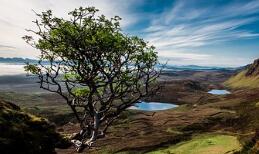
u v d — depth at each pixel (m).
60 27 17.62
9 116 15.30
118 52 18.77
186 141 71.44
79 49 17.83
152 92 19.56
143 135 88.88
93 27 18.09
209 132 83.19
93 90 18.16
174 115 117.75
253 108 103.25
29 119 16.16
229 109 115.44
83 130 18.02
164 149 69.00
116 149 74.25
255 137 49.03
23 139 14.91
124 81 19.03
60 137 16.92
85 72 18.23
